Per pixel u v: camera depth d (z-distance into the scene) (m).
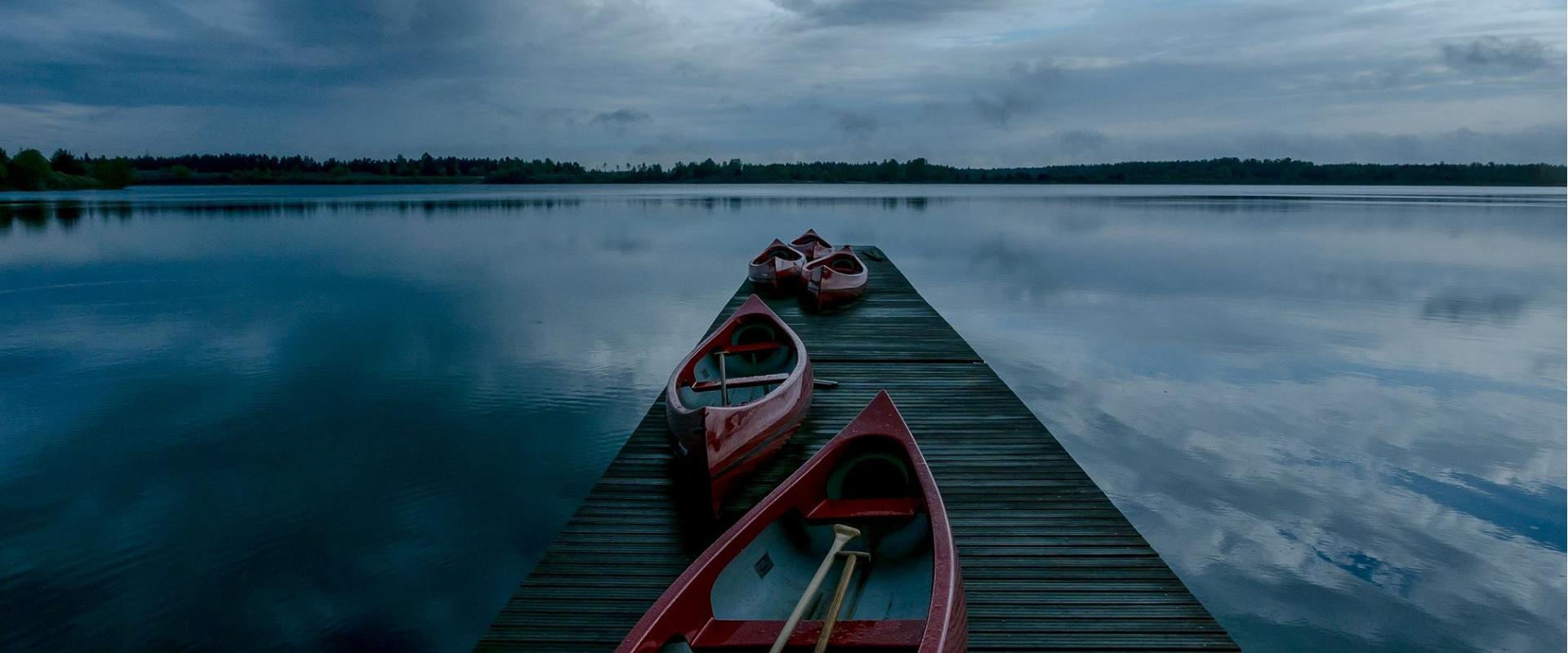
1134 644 4.40
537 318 17.83
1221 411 11.12
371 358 14.05
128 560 6.96
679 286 22.91
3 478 8.70
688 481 6.63
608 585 5.01
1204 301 20.41
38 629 5.97
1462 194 126.06
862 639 3.76
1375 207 71.00
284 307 19.08
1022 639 4.44
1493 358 14.24
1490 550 7.33
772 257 18.73
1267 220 52.25
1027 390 12.18
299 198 88.88
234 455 9.31
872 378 9.87
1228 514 8.00
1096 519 5.82
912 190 145.88
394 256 29.78
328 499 8.14
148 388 12.08
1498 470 9.08
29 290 21.38
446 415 10.79
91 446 9.59
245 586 6.59
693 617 3.74
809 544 4.92
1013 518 5.83
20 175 95.62
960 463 6.92
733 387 7.79
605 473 6.79
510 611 4.73
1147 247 34.47
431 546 7.24
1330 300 20.58
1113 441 9.98
